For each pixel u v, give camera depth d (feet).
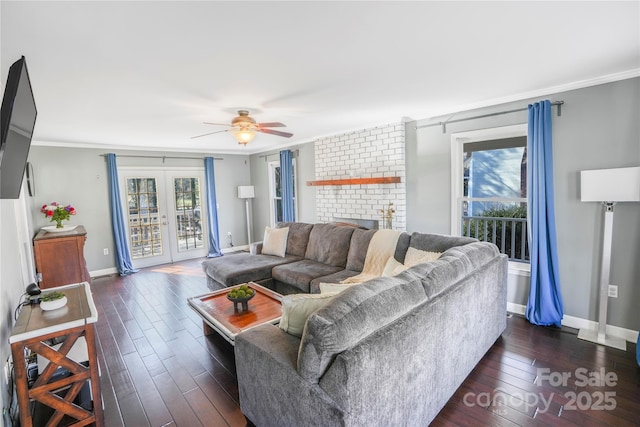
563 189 9.96
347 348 4.48
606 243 8.90
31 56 6.57
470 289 7.16
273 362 5.32
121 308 13.02
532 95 10.29
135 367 8.60
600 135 9.20
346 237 12.98
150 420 6.63
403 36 6.31
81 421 6.21
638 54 7.44
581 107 9.46
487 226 12.53
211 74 7.95
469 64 7.86
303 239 14.85
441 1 5.11
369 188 15.31
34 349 5.62
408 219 14.20
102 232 18.44
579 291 9.94
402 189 14.02
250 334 6.16
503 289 9.11
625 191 8.20
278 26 5.77
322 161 17.69
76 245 13.76
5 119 4.68
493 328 8.64
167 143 18.86
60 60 6.82
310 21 5.62
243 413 6.42
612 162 9.07
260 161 23.48
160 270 19.20
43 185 16.58
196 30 5.80
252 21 5.56
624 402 6.71
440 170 12.94
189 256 22.11
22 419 5.58
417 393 5.56
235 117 12.13
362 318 4.75
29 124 5.77
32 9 4.91
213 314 8.69
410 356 5.28
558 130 9.91
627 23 5.94
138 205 19.89
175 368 8.53
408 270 6.46
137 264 20.02
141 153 19.85
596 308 9.69
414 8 5.30
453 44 6.73
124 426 6.47
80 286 7.83
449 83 9.30
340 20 5.63
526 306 10.91
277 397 5.33
